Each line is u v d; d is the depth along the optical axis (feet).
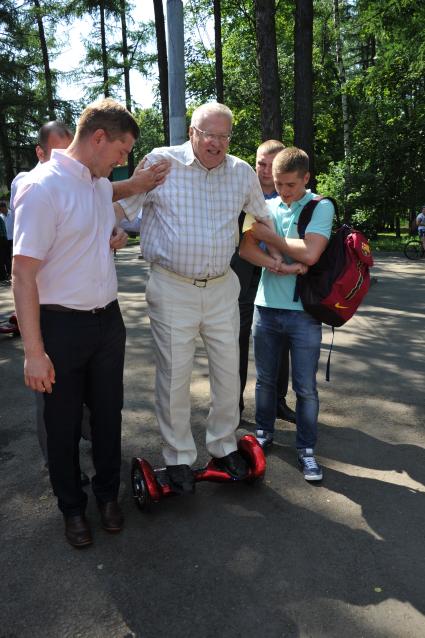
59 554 8.06
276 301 10.25
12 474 10.35
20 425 12.58
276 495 9.63
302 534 8.50
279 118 30.45
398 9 43.50
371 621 6.75
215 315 9.21
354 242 9.77
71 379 7.85
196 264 8.69
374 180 68.59
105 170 7.63
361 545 8.21
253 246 10.12
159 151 8.64
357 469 10.50
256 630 6.62
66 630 6.63
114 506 8.70
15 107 75.56
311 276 9.84
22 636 6.54
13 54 76.79
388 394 14.38
